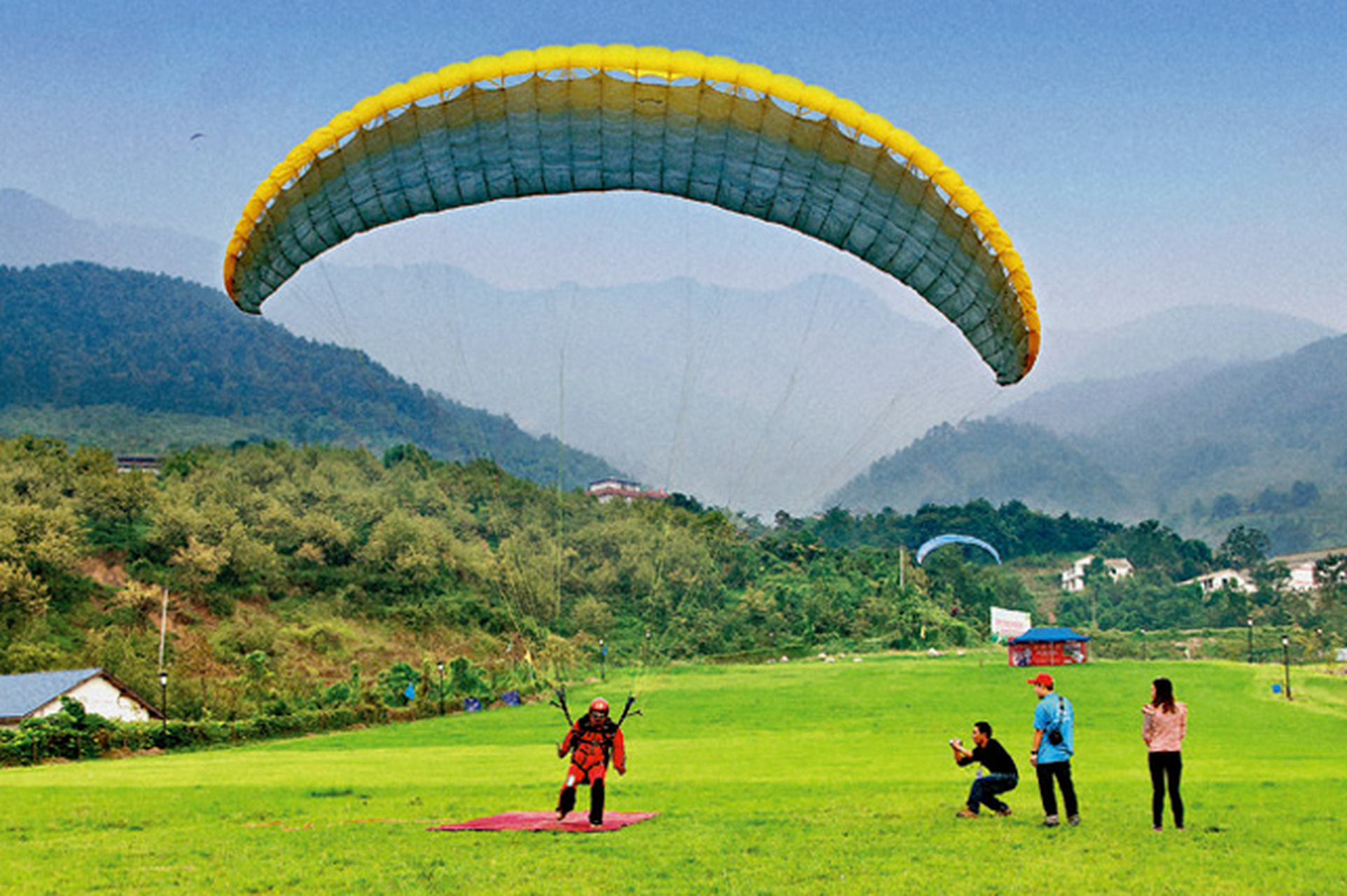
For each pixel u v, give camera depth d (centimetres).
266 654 9688
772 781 2409
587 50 2092
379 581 11825
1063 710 1577
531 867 1320
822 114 2109
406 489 13725
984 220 2064
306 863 1375
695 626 12038
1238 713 5438
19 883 1277
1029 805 1845
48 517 10231
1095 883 1207
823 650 12650
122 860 1416
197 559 10706
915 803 1884
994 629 13012
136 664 7544
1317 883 1207
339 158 2155
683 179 2305
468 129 2183
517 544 12094
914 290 2394
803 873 1276
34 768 3797
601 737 1656
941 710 5897
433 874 1284
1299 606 19450
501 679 8762
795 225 2359
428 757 3553
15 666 7944
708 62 2089
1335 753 3381
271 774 2911
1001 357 2327
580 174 2308
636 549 12700
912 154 2083
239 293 2216
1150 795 2008
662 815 1800
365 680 9531
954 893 1171
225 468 13388
